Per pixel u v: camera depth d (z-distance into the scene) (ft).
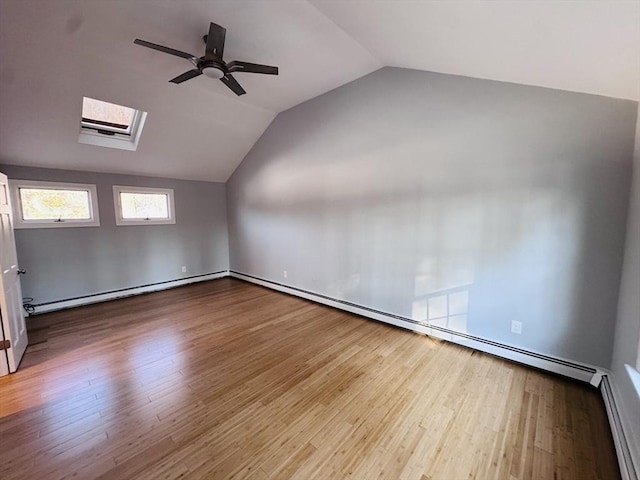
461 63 7.48
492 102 7.97
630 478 4.40
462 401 6.64
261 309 12.83
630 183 6.28
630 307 5.77
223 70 7.56
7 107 9.25
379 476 4.79
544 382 7.31
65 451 5.23
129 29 7.66
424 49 7.38
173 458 5.11
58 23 7.26
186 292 15.55
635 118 6.14
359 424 5.94
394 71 9.84
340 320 11.51
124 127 12.71
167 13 7.08
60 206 12.67
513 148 7.75
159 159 14.37
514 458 5.13
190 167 15.89
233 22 7.51
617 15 3.48
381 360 8.45
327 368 8.02
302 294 14.39
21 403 6.51
